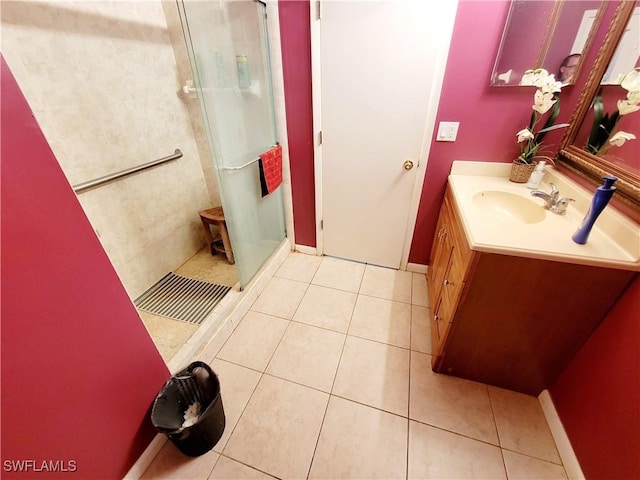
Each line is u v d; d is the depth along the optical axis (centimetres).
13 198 64
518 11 128
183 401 122
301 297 198
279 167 203
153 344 110
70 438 83
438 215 194
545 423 124
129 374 100
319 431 122
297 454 115
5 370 66
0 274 63
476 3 132
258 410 130
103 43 150
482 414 128
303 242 243
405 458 113
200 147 229
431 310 174
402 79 157
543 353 120
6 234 63
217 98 137
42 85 129
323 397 135
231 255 224
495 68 142
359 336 167
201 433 107
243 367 150
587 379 105
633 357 86
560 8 124
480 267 106
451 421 125
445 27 139
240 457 114
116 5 153
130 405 102
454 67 148
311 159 202
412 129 170
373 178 193
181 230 224
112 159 165
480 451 115
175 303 187
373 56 156
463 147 167
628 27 110
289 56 170
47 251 72
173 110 202
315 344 163
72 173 146
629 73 105
